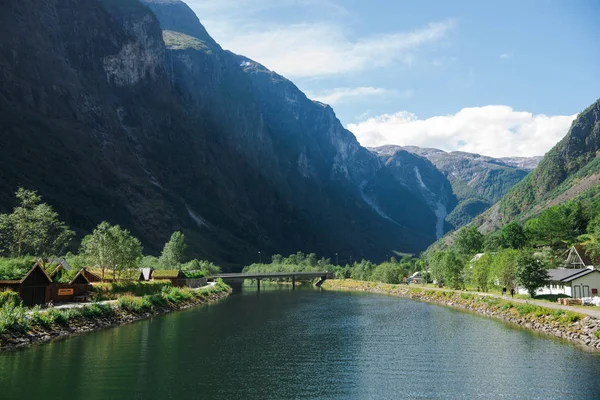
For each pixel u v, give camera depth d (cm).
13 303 6172
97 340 6281
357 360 5434
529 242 18950
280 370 5000
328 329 7712
